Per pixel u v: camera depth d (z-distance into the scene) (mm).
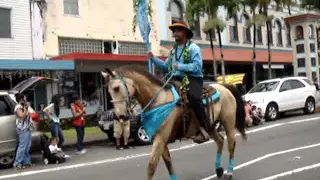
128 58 19859
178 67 6793
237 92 8523
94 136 16578
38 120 11852
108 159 11484
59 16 20031
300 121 17734
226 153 10914
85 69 20297
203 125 7117
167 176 8539
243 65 29453
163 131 6633
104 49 21969
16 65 16375
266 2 23922
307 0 26359
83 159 11883
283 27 35219
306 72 25734
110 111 14578
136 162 10680
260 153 10648
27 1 18906
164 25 24828
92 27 21328
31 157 13070
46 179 9289
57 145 12383
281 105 19266
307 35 25625
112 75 6207
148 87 6598
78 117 13188
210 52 25750
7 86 18094
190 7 22766
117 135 13484
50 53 19656
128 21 22922
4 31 18172
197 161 10055
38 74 18328
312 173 8219
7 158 11180
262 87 20031
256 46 31750
